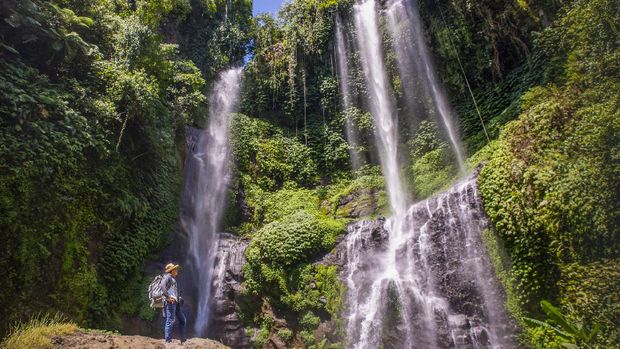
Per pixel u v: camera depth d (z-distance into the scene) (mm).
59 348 6367
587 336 6121
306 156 18609
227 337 12602
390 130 18188
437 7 17562
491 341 9484
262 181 17719
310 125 19562
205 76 20328
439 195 12359
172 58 16250
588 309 7488
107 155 10062
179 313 7840
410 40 18562
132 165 11961
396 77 18734
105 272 10305
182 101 14969
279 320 12438
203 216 15852
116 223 10852
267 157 18281
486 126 14891
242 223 16641
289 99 19938
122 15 15609
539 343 8484
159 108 12766
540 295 8688
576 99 9258
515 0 14250
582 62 9547
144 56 12906
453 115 16594
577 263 7930
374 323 11359
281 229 13828
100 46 12141
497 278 9727
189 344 7746
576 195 8047
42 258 8070
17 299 7488
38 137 8273
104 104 10242
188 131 17422
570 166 8461
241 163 17859
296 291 12570
